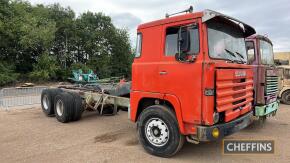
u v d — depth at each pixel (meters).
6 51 24.58
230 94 4.58
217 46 4.62
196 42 4.35
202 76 4.21
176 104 4.56
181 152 5.23
